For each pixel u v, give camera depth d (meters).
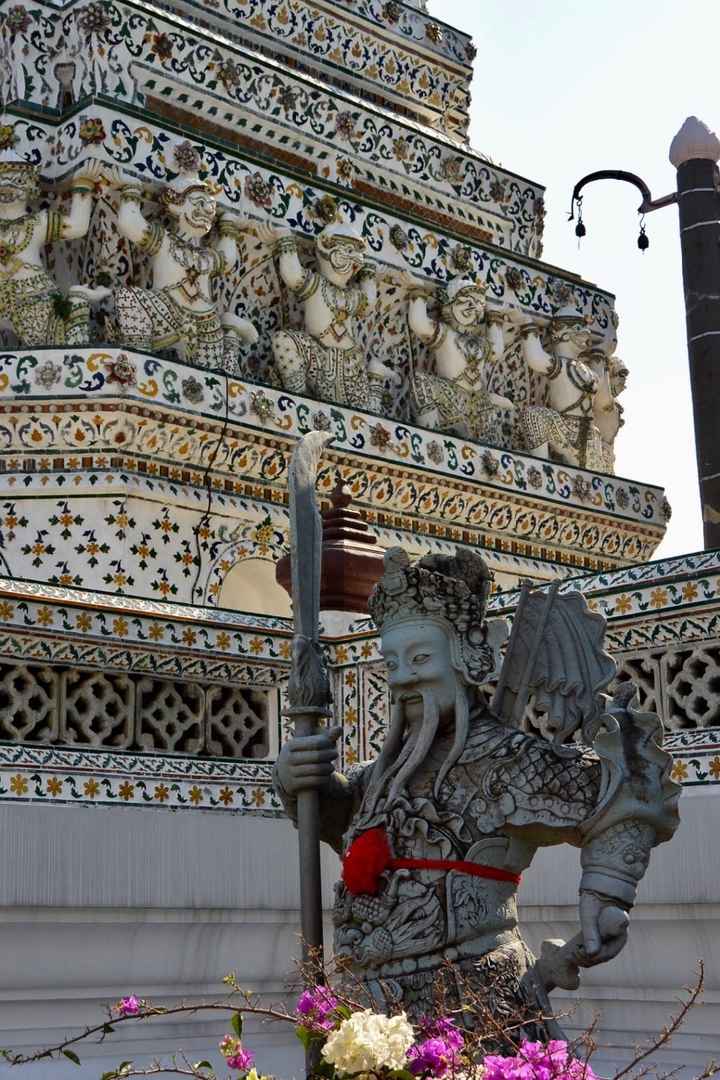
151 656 8.77
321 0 15.51
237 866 8.59
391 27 16.12
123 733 8.72
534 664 5.51
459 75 16.75
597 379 15.56
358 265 13.57
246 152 13.43
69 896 7.95
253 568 12.35
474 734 5.32
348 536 9.96
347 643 9.40
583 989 7.78
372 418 13.17
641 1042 7.57
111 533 11.59
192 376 12.02
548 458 15.02
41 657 8.39
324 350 13.40
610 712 5.16
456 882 5.11
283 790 5.54
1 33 13.20
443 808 5.21
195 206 12.61
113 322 12.32
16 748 8.14
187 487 12.00
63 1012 8.03
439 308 14.45
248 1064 4.98
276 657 9.27
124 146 12.53
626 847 5.04
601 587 8.25
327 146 14.53
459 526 13.81
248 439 12.23
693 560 7.94
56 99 13.05
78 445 11.65
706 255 13.27
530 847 5.25
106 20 13.04
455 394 14.31
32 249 12.26
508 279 15.10
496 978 5.02
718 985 7.32
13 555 11.53
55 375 11.66
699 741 7.65
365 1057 4.27
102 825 8.16
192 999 8.39
